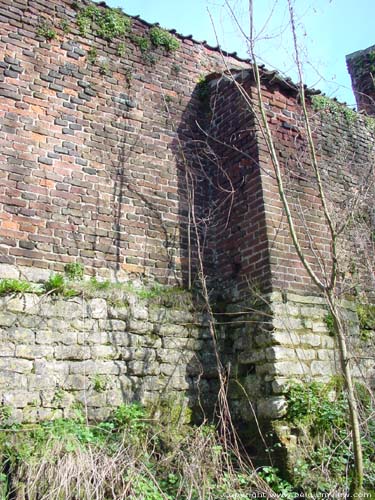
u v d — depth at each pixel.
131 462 4.41
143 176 6.26
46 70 5.92
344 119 7.79
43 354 4.94
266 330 5.49
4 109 5.53
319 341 5.69
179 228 6.34
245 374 5.69
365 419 4.97
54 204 5.55
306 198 6.36
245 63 7.71
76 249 5.55
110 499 4.15
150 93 6.66
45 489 4.03
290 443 4.96
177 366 5.64
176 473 4.66
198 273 5.98
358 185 6.40
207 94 7.09
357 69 10.01
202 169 6.76
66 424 4.66
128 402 5.25
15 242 5.22
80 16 6.36
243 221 6.15
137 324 5.54
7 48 5.74
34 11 6.04
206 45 7.39
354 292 6.53
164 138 6.58
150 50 6.83
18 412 4.66
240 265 6.08
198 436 4.89
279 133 6.45
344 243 6.55
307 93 6.90
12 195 5.34
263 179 5.99
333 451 4.84
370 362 6.11
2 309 4.86
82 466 4.14
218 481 4.57
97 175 5.92
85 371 5.11
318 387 5.38
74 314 5.21
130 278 5.82
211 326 5.60
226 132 6.66
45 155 5.64
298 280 5.82
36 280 5.21
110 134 6.17
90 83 6.20
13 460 4.23
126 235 5.93
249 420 5.42
